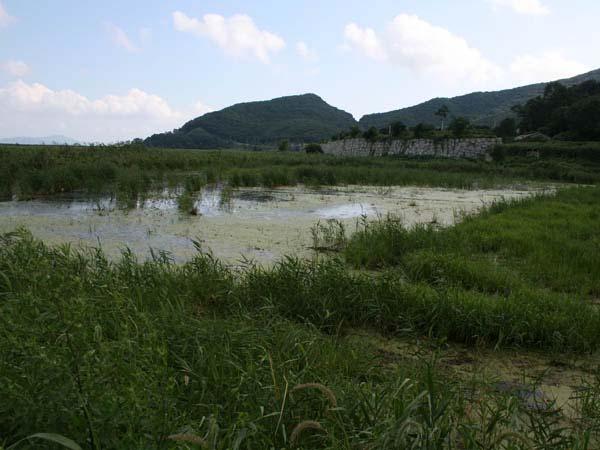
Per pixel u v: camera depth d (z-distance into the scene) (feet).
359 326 17.42
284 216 39.27
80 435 7.06
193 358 11.19
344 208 46.09
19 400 7.54
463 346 16.15
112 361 8.57
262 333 13.56
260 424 8.65
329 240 29.40
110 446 7.15
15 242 18.62
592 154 150.41
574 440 9.20
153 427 7.38
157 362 9.19
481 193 69.05
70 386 7.57
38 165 55.93
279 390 9.44
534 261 25.02
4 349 8.91
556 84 232.94
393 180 77.41
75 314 9.29
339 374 11.75
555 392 13.01
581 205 47.24
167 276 18.40
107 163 59.82
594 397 11.76
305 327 15.98
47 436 5.86
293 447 8.32
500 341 15.52
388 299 17.49
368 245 26.78
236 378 10.29
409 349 15.57
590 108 184.55
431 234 29.09
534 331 16.05
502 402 10.93
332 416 9.21
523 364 14.83
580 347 15.66
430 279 21.90
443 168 113.70
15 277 15.20
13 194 46.80
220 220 36.04
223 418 9.00
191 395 9.60
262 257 25.46
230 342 12.23
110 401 7.46
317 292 18.11
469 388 12.55
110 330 12.00
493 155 152.87
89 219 34.53
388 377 12.36
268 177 64.80
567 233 32.04
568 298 18.42
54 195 46.85
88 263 19.31
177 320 13.28
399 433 7.43
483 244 28.73
